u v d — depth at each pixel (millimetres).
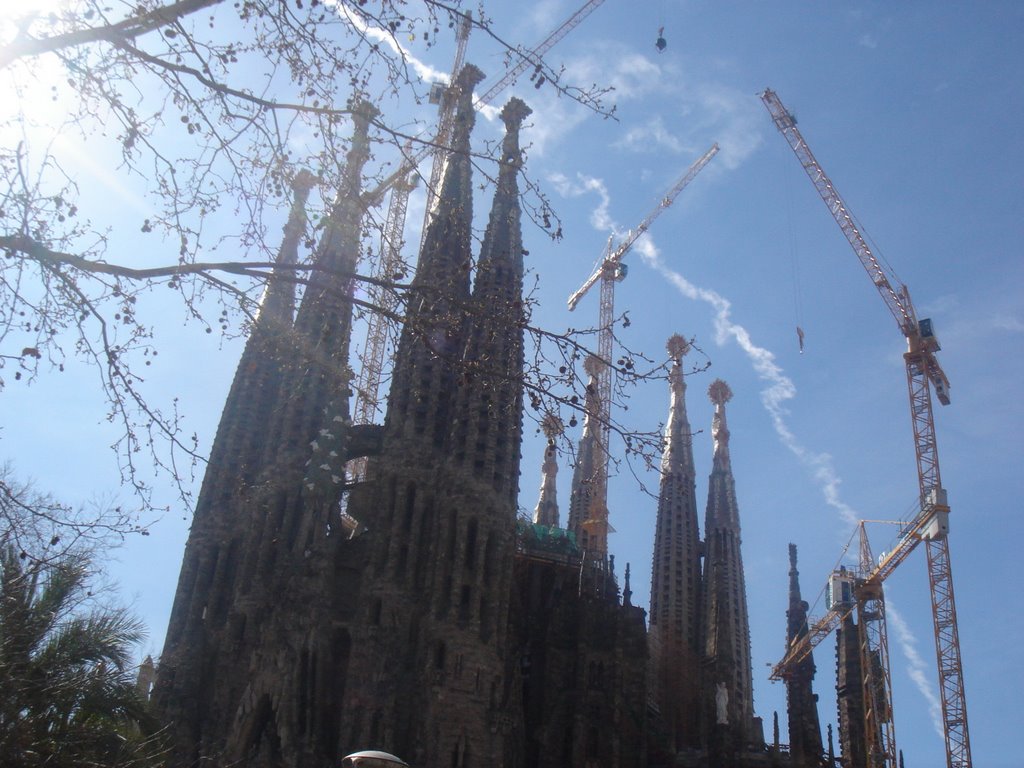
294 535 98688
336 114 22984
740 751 109188
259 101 22266
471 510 96812
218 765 84750
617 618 103750
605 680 100500
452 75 124000
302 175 23562
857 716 121312
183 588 99438
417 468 100000
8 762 32875
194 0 21641
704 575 172000
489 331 24781
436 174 118500
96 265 21422
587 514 160875
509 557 97250
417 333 23703
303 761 84750
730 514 178125
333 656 92688
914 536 128625
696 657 137125
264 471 102312
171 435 23125
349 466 131500
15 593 34531
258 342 27188
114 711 39688
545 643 102438
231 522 101875
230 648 92875
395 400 104750
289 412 104562
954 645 120938
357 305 23875
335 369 28312
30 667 35375
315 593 92562
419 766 84250
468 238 27562
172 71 21703
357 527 104188
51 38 20844
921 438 129000
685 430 183000
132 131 21625
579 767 94750
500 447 101812
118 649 39094
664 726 116562
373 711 87312
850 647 126562
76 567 36344
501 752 87688
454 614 91125
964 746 116062
